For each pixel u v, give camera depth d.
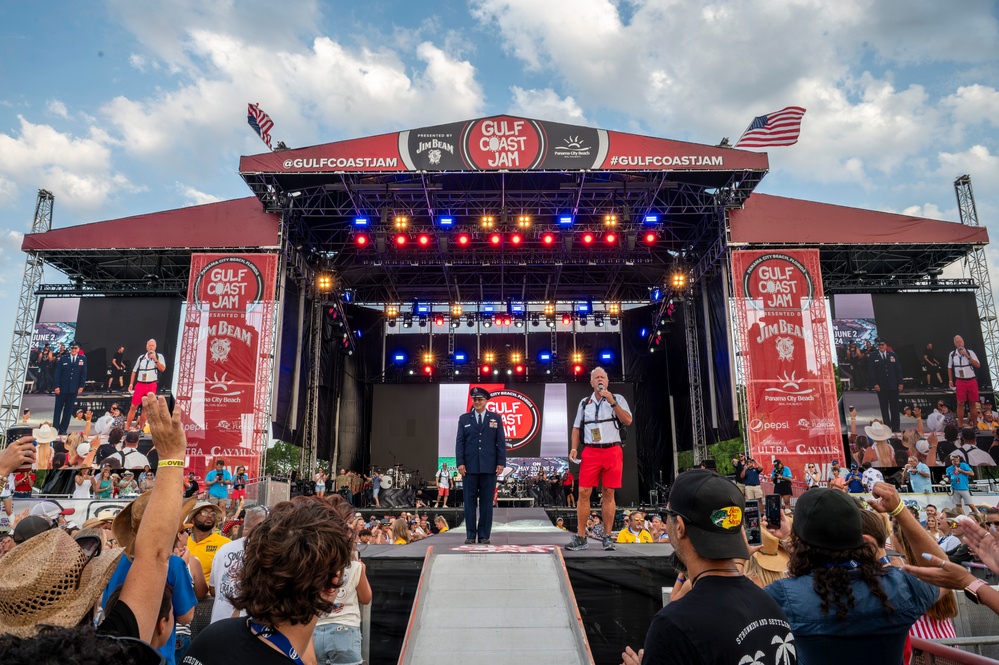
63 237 22.86
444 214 24.00
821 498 2.50
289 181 22.20
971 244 23.52
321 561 1.80
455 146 21.44
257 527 1.90
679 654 1.93
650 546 7.11
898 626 2.38
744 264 22.59
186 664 1.75
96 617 2.14
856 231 23.12
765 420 21.44
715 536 2.13
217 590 4.31
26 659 1.39
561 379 33.19
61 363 23.06
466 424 8.06
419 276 30.16
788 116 21.25
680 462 30.83
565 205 23.86
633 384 33.12
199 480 19.97
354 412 31.58
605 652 5.92
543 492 29.09
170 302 23.86
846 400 23.92
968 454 23.11
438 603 5.62
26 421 22.52
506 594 5.76
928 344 24.17
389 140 21.47
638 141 21.48
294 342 24.27
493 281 30.53
